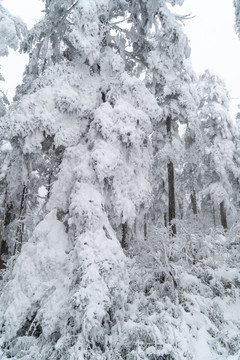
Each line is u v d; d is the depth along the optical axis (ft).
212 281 27.09
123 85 29.32
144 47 37.70
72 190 25.67
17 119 25.94
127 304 24.26
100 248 22.93
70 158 27.68
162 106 47.96
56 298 21.67
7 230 49.98
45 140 29.94
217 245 32.30
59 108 27.73
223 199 68.90
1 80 49.62
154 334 19.03
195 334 20.59
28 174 30.40
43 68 34.88
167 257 28.12
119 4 32.58
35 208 52.75
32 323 20.97
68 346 19.13
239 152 77.25
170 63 40.32
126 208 26.11
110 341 19.83
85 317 19.24
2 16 48.16
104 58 31.50
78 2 27.02
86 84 30.66
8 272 29.14
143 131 29.43
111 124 26.89
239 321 22.58
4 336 21.57
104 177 25.79
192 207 78.89
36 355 19.30
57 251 24.41
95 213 24.08
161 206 71.31
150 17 33.50
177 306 23.04
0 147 50.85
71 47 31.71
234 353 18.70
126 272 24.30
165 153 45.70
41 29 30.91
